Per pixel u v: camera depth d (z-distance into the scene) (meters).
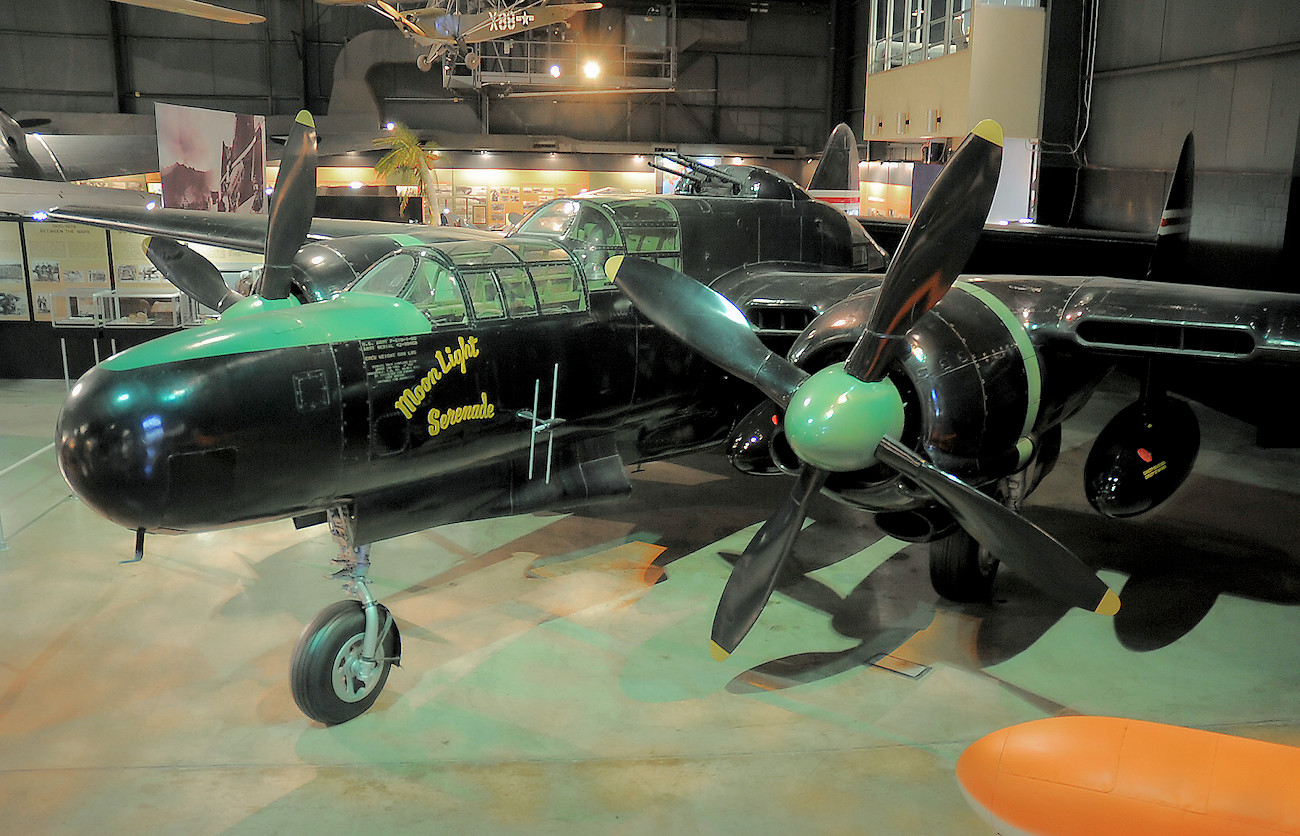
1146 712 5.97
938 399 6.03
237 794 5.19
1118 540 8.87
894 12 14.94
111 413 5.07
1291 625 7.17
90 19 28.67
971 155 4.99
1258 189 11.58
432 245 6.73
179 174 14.88
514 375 6.70
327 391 5.66
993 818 3.96
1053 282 7.23
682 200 8.62
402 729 5.84
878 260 10.63
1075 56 14.44
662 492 10.34
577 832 4.88
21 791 5.20
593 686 6.33
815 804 5.09
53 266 14.34
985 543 5.57
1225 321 6.33
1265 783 3.50
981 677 6.44
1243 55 11.66
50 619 7.28
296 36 29.97
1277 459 11.42
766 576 5.85
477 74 28.02
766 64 31.41
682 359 7.98
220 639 6.99
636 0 29.73
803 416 5.55
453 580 8.03
